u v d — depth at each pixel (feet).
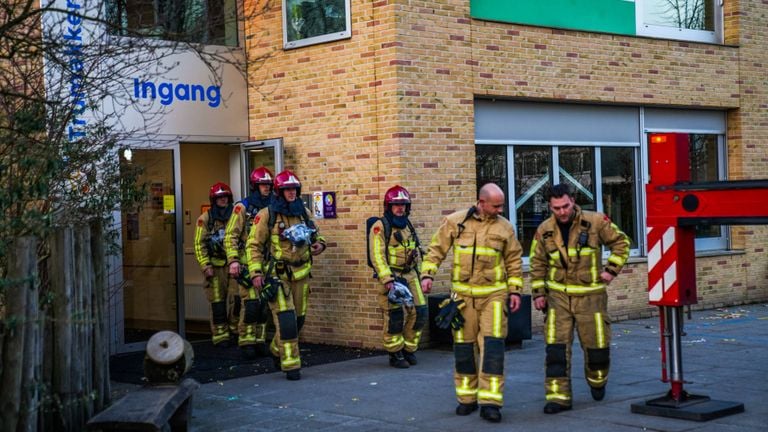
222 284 41.52
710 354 37.29
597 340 28.02
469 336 27.43
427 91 40.14
